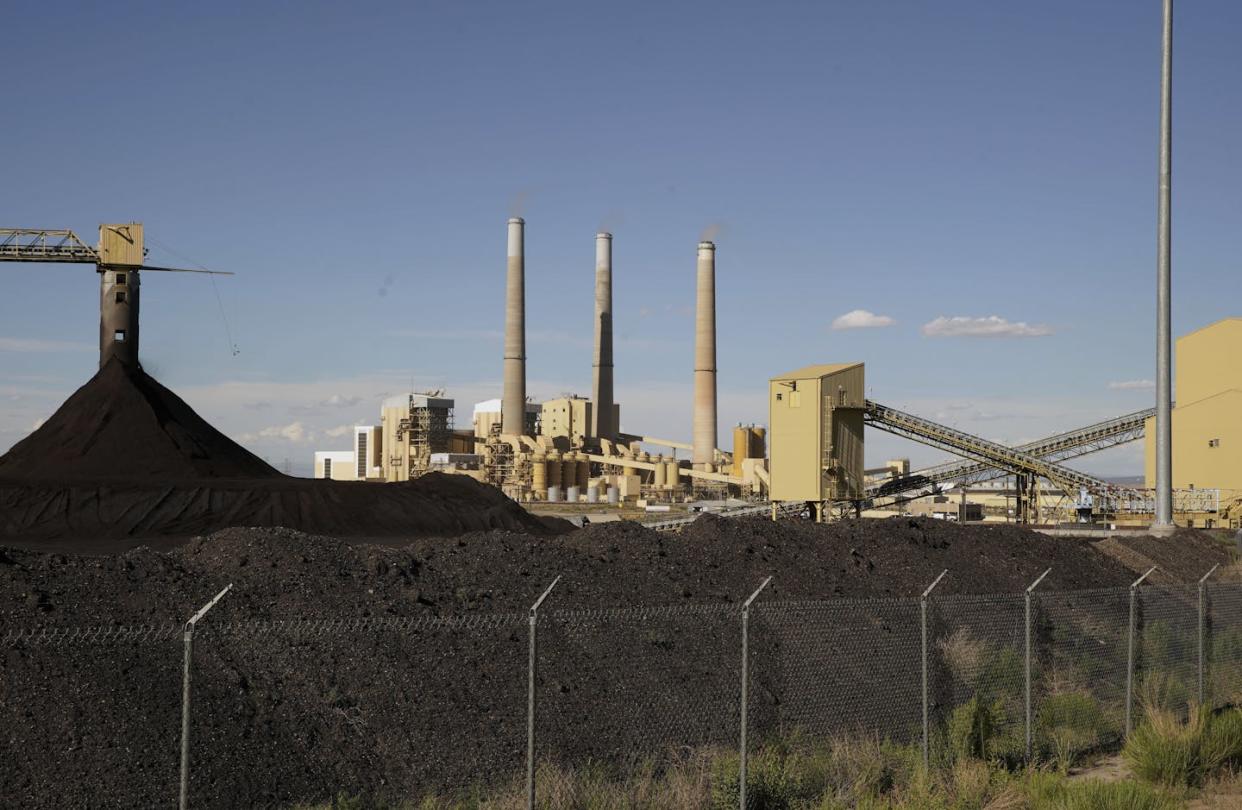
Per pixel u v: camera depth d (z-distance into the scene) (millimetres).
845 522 33906
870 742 17734
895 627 23203
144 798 13578
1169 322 33188
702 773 15727
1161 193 32531
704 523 28641
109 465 68312
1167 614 28203
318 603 18609
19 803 13023
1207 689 23203
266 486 62219
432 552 22344
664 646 19766
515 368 168375
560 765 15922
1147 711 20141
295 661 16469
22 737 13727
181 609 17219
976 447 77562
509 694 17219
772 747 16953
